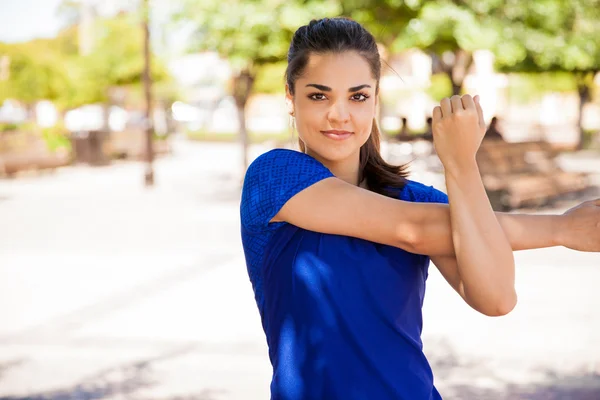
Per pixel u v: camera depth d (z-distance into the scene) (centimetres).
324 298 137
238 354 480
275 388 139
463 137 130
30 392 418
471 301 137
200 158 2670
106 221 1094
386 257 142
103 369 456
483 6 1105
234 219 1098
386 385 135
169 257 809
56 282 696
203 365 460
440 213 135
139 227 1028
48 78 2231
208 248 862
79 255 826
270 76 2142
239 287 664
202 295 636
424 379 141
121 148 2578
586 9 1205
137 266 764
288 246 141
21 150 2023
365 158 160
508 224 138
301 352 137
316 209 138
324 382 135
